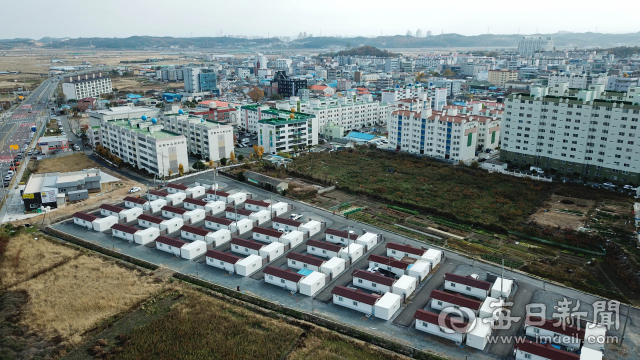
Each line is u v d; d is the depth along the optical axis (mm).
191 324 84062
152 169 176500
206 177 174000
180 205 145500
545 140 176000
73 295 93688
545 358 70375
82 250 114000
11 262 107875
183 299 92562
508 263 105562
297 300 91688
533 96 176750
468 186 162000
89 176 159875
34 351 77312
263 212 132500
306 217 134375
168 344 78688
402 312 87000
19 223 131125
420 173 177500
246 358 74938
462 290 92750
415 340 78375
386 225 129125
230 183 166875
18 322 85500
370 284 94625
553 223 127562
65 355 76375
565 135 169500
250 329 82938
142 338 80125
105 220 127250
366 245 112875
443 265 105000
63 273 102438
